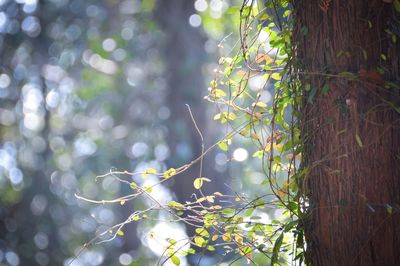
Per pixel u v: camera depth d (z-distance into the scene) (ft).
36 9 43.80
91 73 43.55
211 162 35.24
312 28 9.73
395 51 9.56
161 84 41.32
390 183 9.30
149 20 38.88
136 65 42.29
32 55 45.39
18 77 45.70
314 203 9.62
